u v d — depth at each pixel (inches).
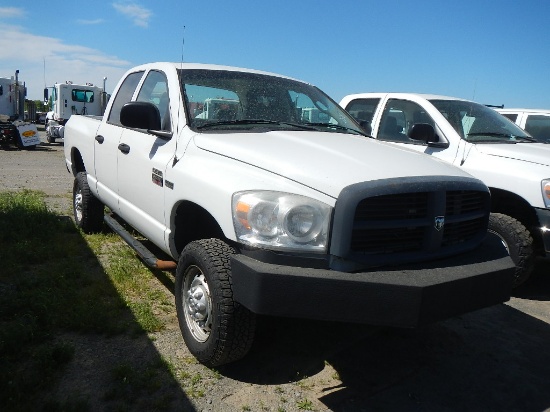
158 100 173.3
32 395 113.5
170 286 182.7
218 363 126.8
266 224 112.1
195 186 132.0
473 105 257.9
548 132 365.1
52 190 387.9
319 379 131.8
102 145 205.5
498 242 139.9
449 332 166.4
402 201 116.1
